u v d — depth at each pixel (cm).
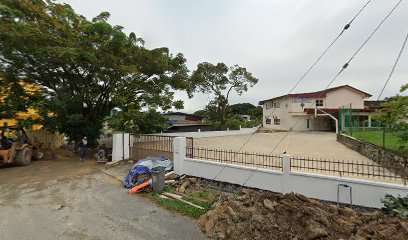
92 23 1401
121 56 1403
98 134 1563
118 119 1603
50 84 1459
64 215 593
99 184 860
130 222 557
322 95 3152
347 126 1989
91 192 770
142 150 1180
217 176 833
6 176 978
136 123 1628
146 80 1656
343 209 541
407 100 729
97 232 509
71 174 1009
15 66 1233
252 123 3712
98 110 1630
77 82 1452
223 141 2047
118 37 1334
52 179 930
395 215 502
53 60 1259
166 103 1650
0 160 1111
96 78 1444
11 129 1245
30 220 564
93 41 1342
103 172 1037
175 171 934
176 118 3875
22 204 665
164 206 650
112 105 1691
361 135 1505
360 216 524
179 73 1733
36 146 1327
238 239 458
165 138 1077
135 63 1466
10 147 1148
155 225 543
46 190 791
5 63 1224
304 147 1529
